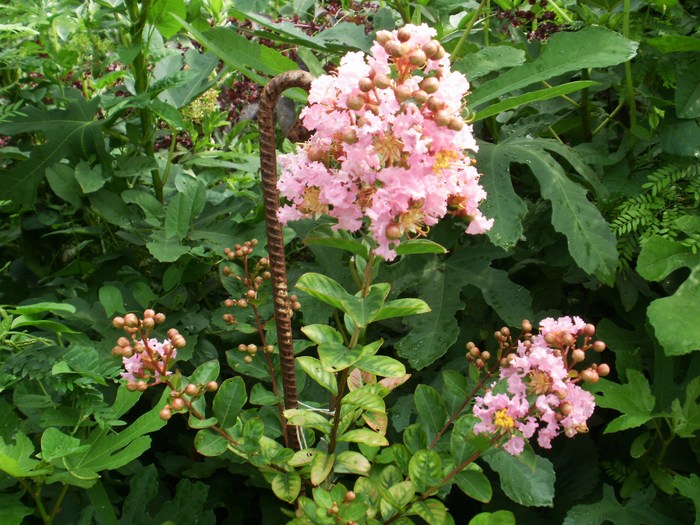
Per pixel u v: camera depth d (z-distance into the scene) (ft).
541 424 2.35
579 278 2.56
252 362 1.99
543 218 2.60
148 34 2.49
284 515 2.08
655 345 2.26
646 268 2.19
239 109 3.59
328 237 1.47
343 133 1.43
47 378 1.65
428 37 1.41
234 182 2.96
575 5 2.73
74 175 2.38
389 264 2.38
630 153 2.54
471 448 1.67
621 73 2.60
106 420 1.69
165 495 2.21
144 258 2.66
